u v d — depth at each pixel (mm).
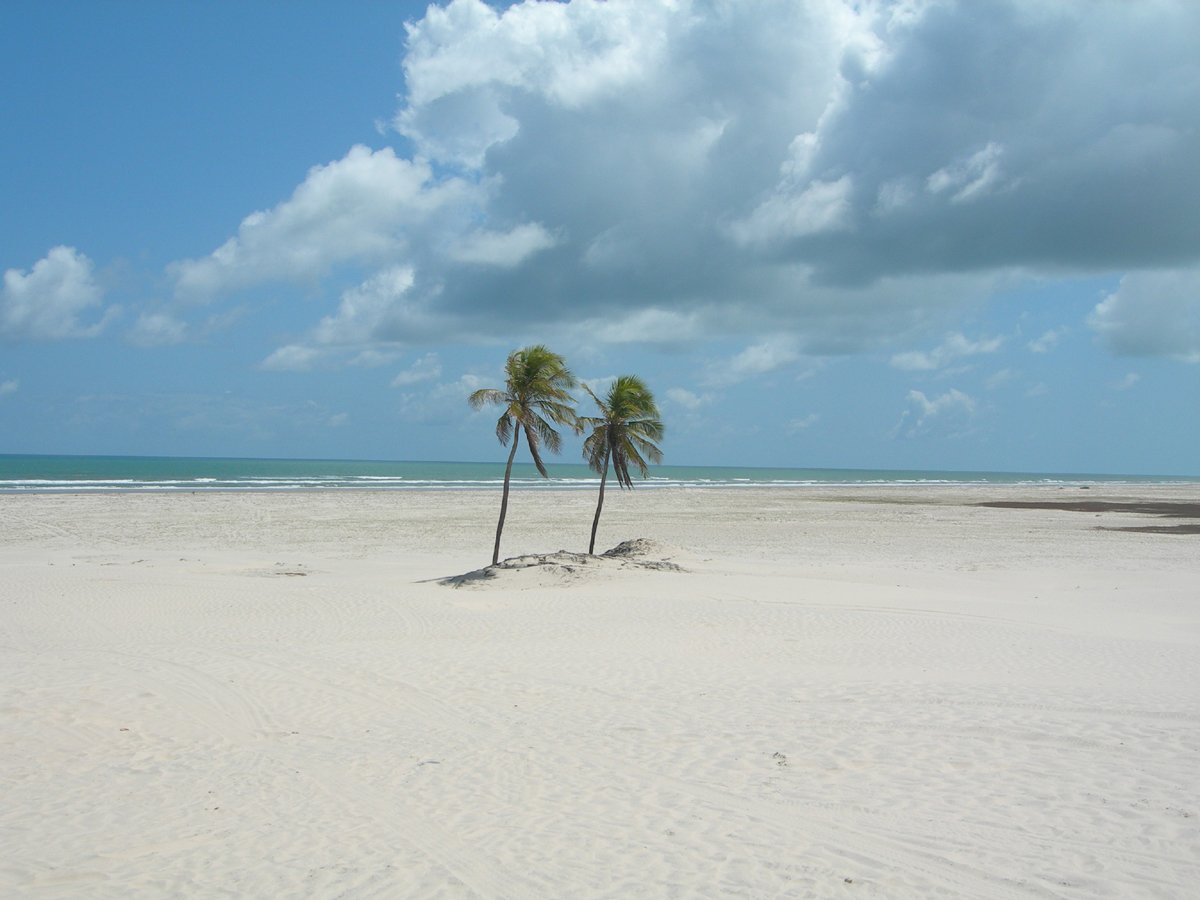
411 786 7180
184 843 6113
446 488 74812
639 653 12469
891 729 8484
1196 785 6777
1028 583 21672
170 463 198875
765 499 65812
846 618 15391
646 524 42094
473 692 10172
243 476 101625
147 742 8336
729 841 5969
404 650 12656
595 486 84188
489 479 101000
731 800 6730
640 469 25109
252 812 6664
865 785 6988
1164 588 20766
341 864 5750
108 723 8844
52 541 31516
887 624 14852
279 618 15758
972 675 10961
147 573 22609
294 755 7996
